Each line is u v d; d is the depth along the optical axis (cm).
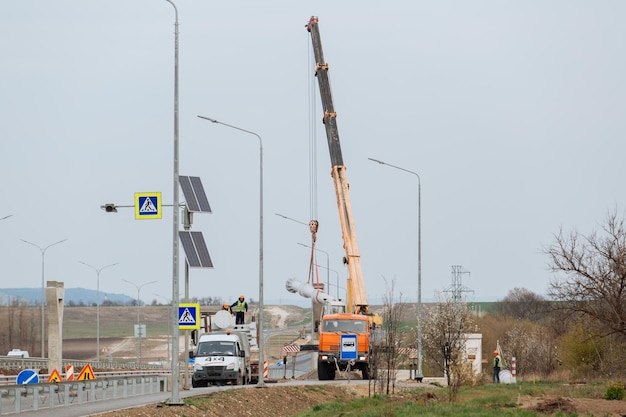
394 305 7062
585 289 7062
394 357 6694
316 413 5431
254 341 8006
